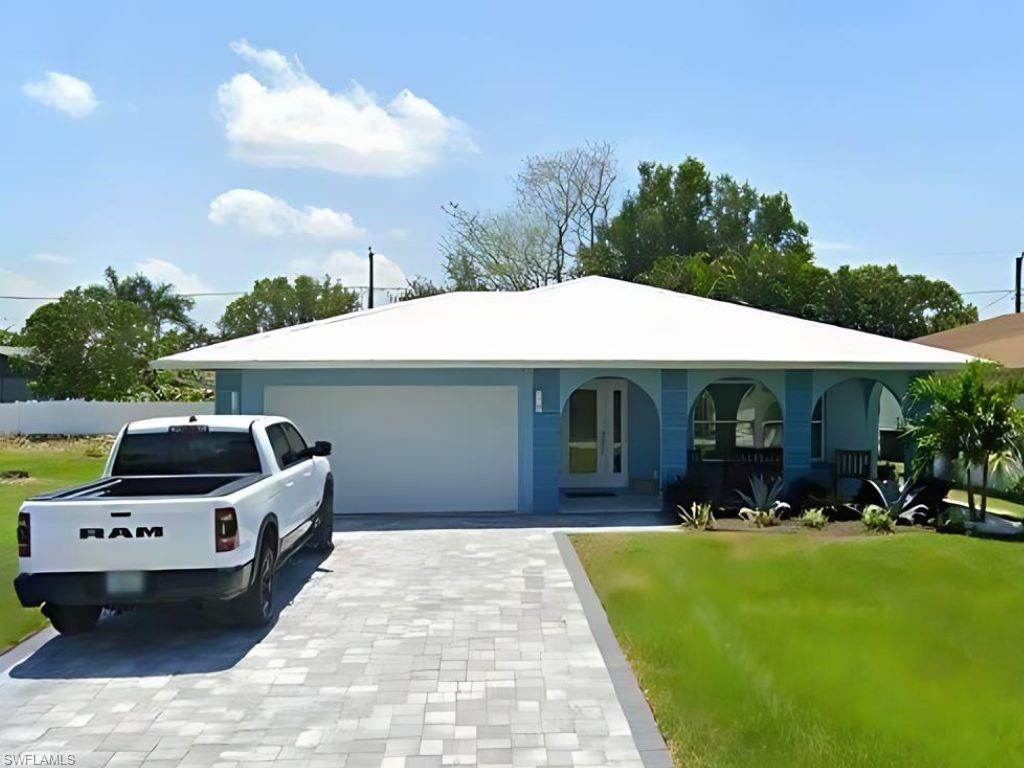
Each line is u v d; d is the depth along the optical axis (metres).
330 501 11.70
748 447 17.77
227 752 5.34
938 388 13.74
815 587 9.41
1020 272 36.94
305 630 7.97
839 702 6.10
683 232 44.91
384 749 5.36
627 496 16.97
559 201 46.47
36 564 7.13
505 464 15.09
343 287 54.88
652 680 6.55
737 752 5.27
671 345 15.43
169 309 54.38
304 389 14.90
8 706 6.15
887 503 14.43
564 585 9.64
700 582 9.64
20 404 33.56
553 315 17.64
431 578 10.03
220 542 7.24
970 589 9.37
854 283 37.16
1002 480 15.48
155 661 7.12
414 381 14.84
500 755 5.27
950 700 6.14
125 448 9.16
